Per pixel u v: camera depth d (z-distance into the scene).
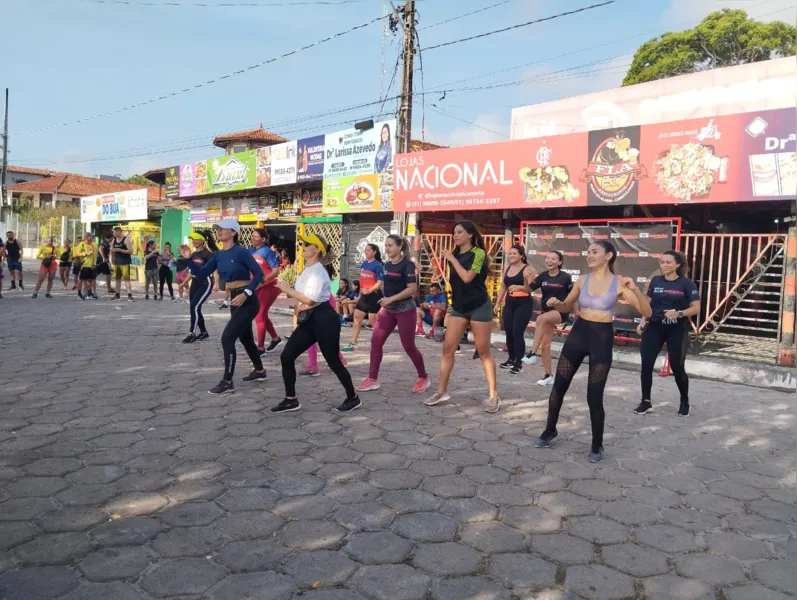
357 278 16.33
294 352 5.70
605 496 4.00
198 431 5.09
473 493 3.98
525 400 6.57
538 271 10.91
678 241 9.27
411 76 14.17
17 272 19.19
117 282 16.91
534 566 3.09
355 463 4.46
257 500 3.78
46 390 6.34
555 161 10.84
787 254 8.34
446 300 11.67
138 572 2.93
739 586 2.95
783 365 8.30
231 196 22.06
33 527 3.34
